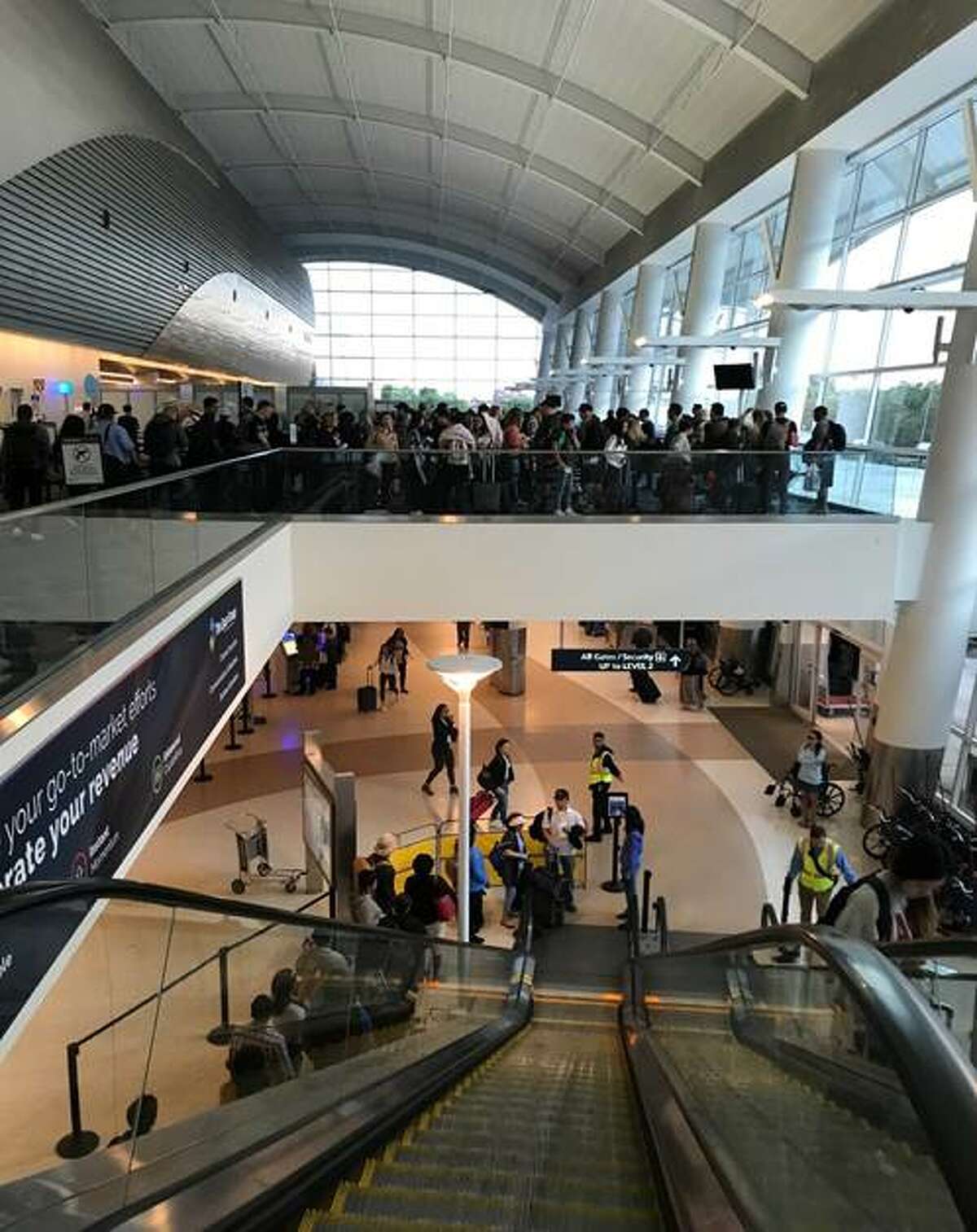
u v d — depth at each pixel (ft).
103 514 18.92
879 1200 6.77
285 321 122.93
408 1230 9.15
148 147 61.36
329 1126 11.25
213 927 14.24
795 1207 8.96
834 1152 8.02
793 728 56.18
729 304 73.61
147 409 57.77
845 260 54.13
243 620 29.53
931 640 39.63
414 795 46.21
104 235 53.26
